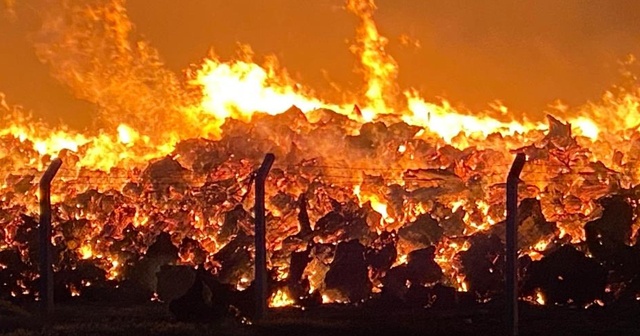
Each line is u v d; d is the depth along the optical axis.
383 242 32.84
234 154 36.97
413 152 37.25
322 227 33.50
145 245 34.81
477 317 28.88
